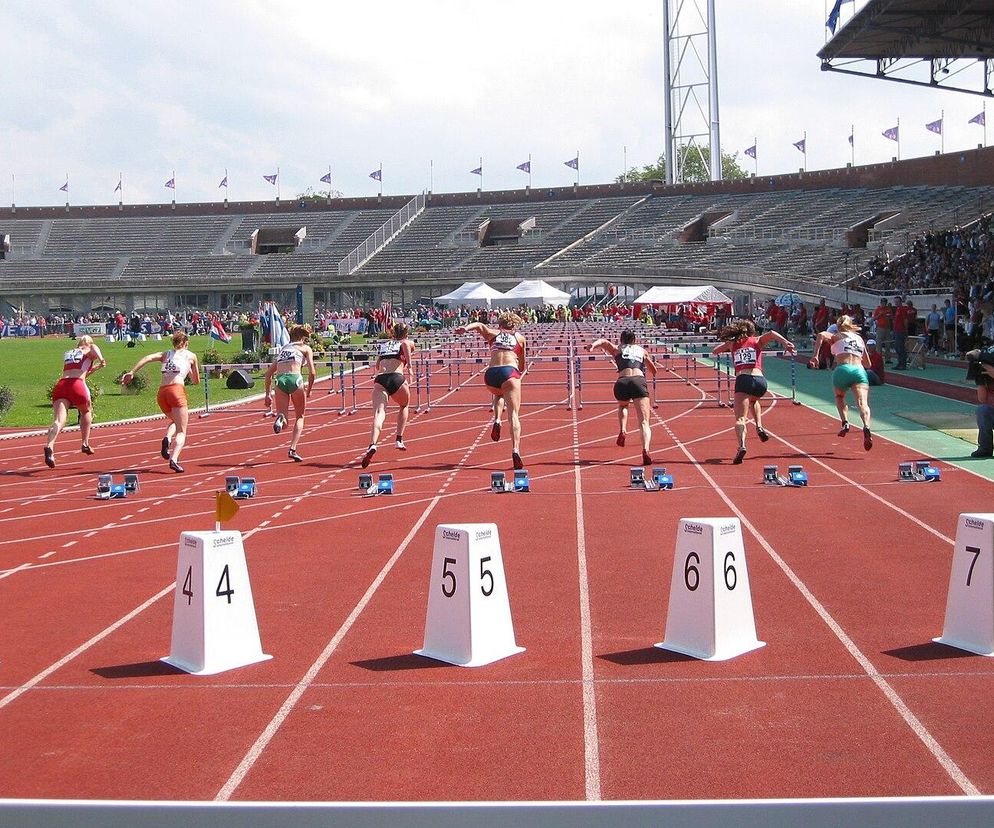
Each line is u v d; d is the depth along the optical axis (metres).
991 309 28.28
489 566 6.84
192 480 14.58
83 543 10.70
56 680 6.57
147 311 84.00
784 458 15.00
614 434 18.31
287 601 8.26
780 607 7.79
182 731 5.69
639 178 119.69
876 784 4.86
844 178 64.62
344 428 20.41
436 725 5.69
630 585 8.51
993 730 5.47
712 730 5.54
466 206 84.25
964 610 6.83
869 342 28.31
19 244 88.25
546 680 6.36
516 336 14.23
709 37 75.44
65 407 15.90
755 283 51.91
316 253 83.69
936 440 16.17
